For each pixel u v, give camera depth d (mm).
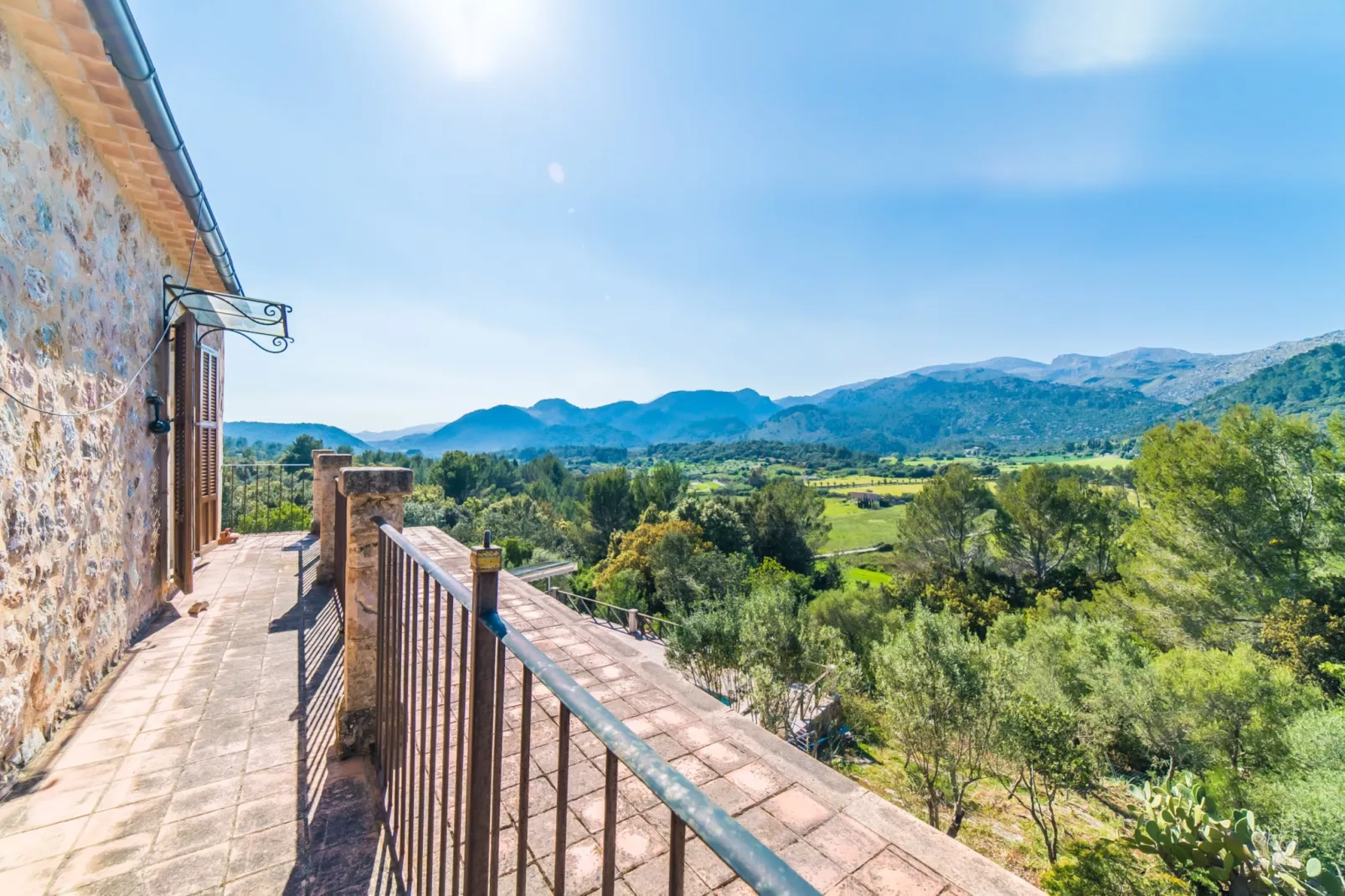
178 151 3105
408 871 1559
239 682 2902
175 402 4156
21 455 2182
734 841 514
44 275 2408
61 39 2270
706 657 11234
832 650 13516
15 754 2100
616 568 22969
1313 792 7227
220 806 1956
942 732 9461
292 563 5395
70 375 2648
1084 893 6918
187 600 4188
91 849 1733
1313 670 11398
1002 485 28922
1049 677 12688
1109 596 16953
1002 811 9742
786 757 2496
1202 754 10102
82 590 2721
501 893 1712
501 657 995
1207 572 14305
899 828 2057
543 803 2146
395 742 1775
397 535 1898
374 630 2279
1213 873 4539
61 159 2600
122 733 2408
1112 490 26344
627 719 2811
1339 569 12914
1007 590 22781
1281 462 13648
